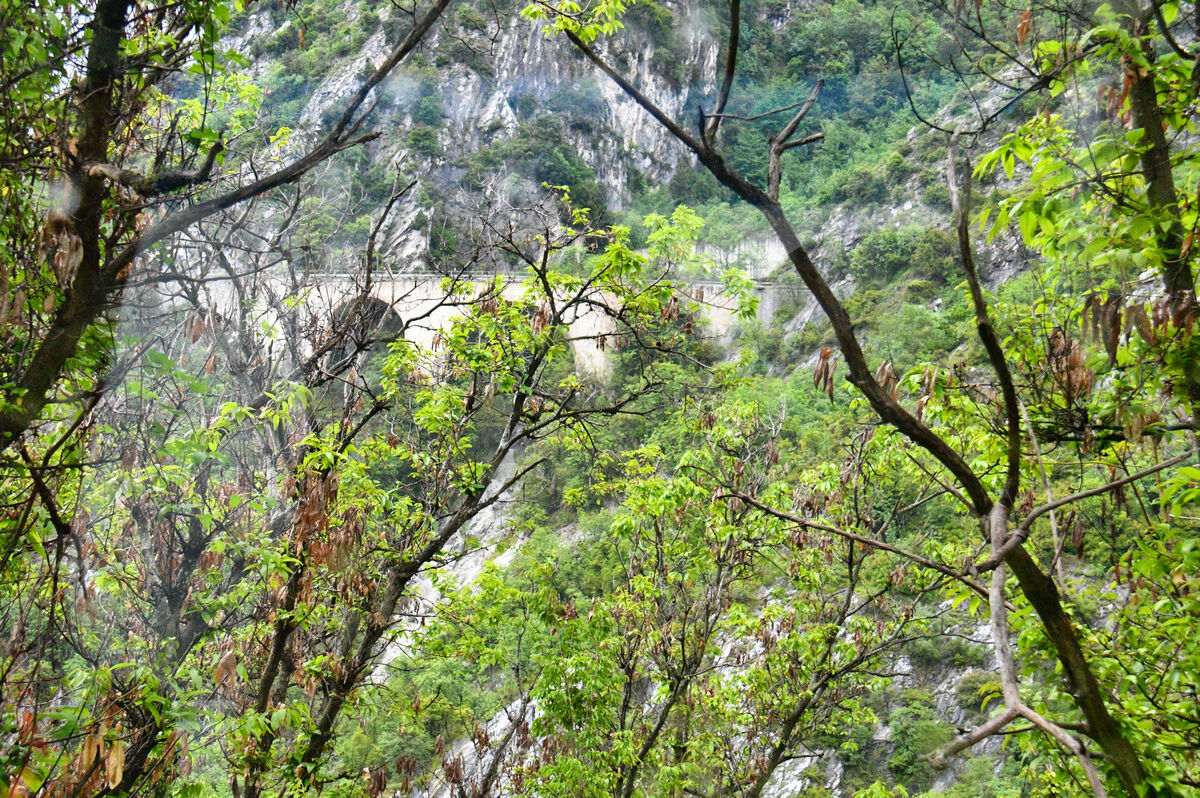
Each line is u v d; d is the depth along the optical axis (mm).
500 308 8633
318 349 7551
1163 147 3467
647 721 11344
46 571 3551
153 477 5070
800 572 9617
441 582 9203
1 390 3273
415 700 9695
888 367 3531
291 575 6449
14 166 3264
